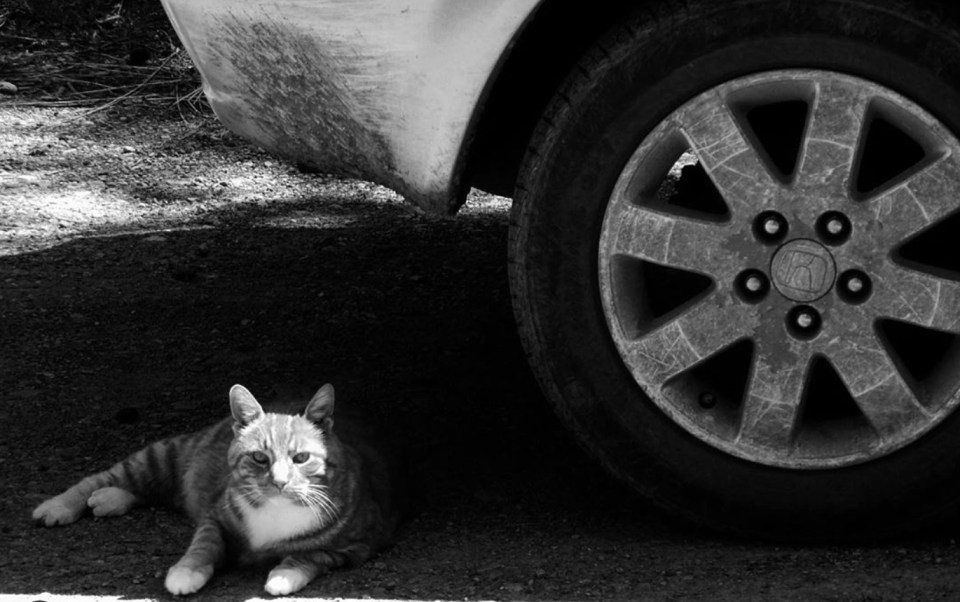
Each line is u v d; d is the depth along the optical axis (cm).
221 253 677
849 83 349
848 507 365
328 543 380
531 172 372
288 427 383
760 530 374
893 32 344
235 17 388
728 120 358
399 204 766
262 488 375
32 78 981
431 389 507
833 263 356
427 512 411
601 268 370
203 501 408
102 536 395
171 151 856
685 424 369
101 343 552
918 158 407
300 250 682
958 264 406
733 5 351
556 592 350
